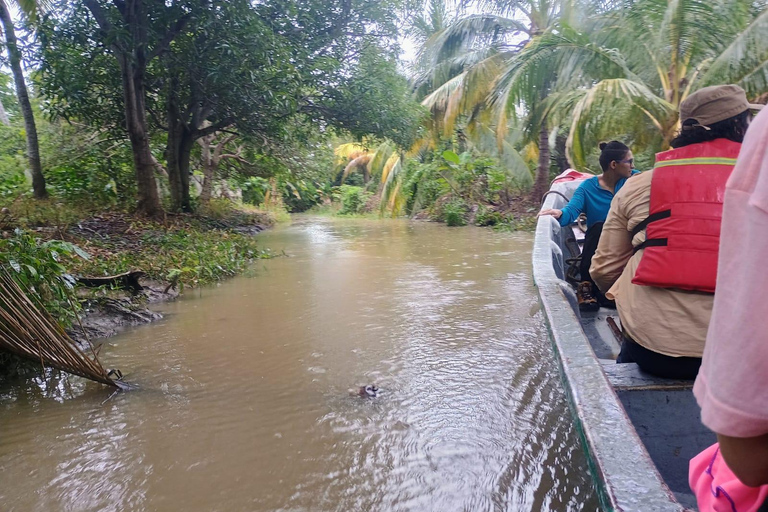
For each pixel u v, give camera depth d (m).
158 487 2.57
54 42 10.57
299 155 16.78
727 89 2.03
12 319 3.60
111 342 4.62
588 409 1.71
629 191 2.35
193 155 17.52
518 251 9.63
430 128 16.38
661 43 10.09
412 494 2.50
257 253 9.25
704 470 1.23
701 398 0.91
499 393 3.52
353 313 5.47
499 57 14.75
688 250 2.02
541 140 15.68
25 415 3.30
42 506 2.44
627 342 2.31
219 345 4.52
